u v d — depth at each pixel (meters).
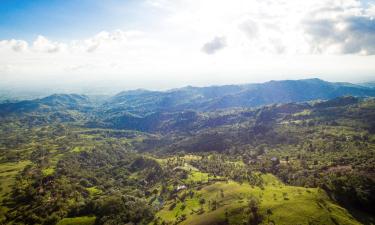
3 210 191.12
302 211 141.12
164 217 174.50
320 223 132.75
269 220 138.25
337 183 165.62
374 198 151.88
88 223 173.75
